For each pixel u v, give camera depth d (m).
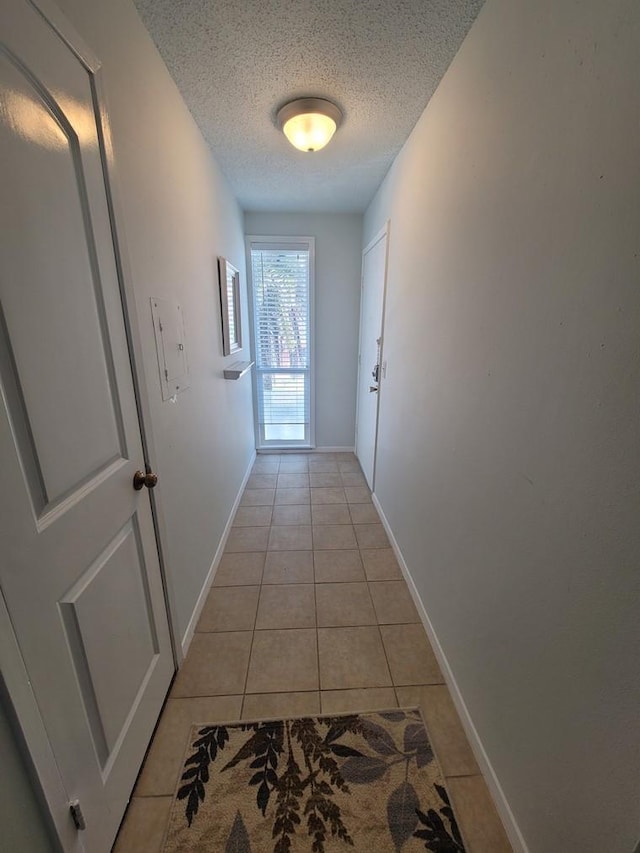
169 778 1.06
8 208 0.60
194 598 1.62
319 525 2.46
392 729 1.20
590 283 0.67
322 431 3.79
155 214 1.23
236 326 2.69
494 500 1.02
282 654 1.48
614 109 0.60
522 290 0.88
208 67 1.33
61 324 0.74
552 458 0.78
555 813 0.77
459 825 0.96
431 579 1.55
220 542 2.12
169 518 1.32
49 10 0.69
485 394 1.07
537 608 0.83
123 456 1.00
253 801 1.01
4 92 0.59
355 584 1.89
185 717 1.23
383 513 2.50
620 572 0.61
